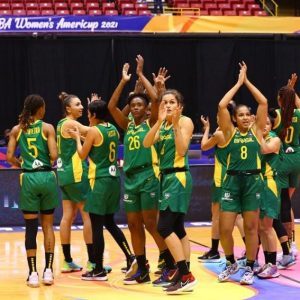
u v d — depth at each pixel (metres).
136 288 6.89
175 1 21.14
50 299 6.46
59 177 7.70
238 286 6.95
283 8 22.73
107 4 20.30
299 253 8.85
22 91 20.08
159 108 6.55
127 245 7.44
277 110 7.98
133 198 7.04
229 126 6.92
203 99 21.02
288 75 21.06
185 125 6.65
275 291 6.71
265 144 7.19
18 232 11.02
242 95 21.05
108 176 7.10
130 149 7.01
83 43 20.22
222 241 7.14
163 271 7.07
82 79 20.33
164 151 6.58
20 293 6.73
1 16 18.05
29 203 7.07
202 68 20.91
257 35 20.88
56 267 8.07
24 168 7.12
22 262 8.48
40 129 7.12
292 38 21.12
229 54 20.92
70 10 19.98
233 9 20.80
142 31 18.59
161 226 6.55
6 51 19.92
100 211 7.10
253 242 6.99
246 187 6.91
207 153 15.82
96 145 7.04
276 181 7.40
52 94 20.16
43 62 20.06
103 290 6.82
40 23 18.22
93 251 7.34
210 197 12.07
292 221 8.27
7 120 20.08
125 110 7.57
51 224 7.22
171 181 6.53
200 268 7.95
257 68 21.00
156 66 20.64
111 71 20.39
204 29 18.83
